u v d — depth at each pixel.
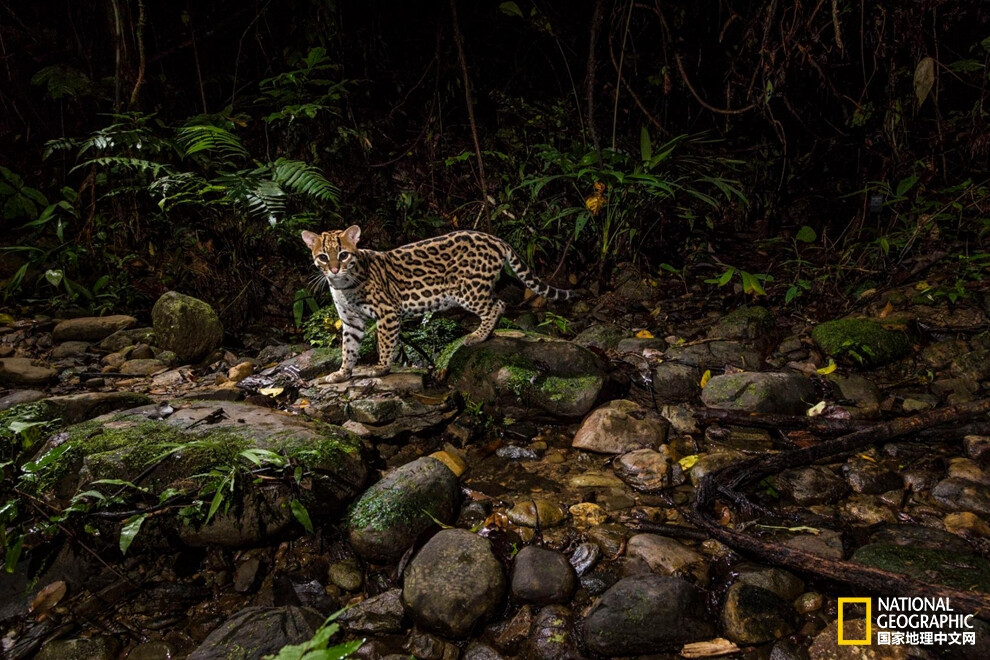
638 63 7.22
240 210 5.63
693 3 7.01
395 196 6.55
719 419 3.83
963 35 6.39
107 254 5.61
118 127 5.61
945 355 4.42
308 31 6.42
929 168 5.96
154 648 2.52
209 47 6.68
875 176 6.71
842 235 6.27
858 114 6.02
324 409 3.85
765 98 5.80
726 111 5.98
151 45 6.38
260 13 6.31
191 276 5.70
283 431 3.29
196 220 5.93
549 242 6.21
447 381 4.20
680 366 4.38
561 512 3.13
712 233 6.66
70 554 2.87
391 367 4.30
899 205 5.98
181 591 2.77
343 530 3.01
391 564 2.90
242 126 6.04
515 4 6.41
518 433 3.89
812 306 5.36
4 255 5.62
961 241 5.66
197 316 4.70
